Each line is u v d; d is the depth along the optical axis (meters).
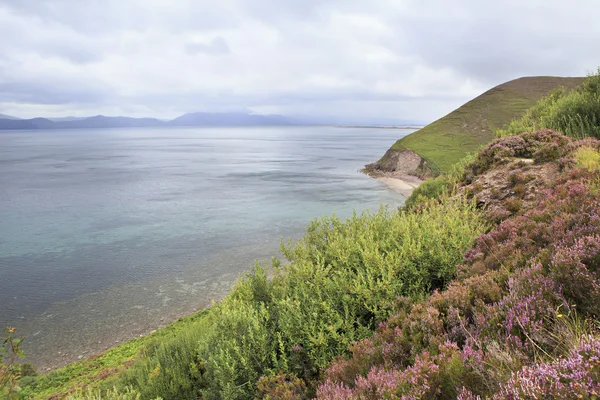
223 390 5.83
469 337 3.99
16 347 5.37
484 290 4.96
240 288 8.64
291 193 62.47
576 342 2.95
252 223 42.47
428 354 3.73
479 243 7.29
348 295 6.54
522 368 2.83
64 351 18.39
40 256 32.72
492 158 13.83
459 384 3.24
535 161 12.02
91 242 36.56
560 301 3.84
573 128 14.37
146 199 59.00
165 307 22.64
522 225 6.90
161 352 9.52
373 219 10.60
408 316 5.18
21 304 23.67
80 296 24.64
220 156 157.00
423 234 8.02
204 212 48.94
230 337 6.66
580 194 6.89
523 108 109.00
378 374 4.02
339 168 103.25
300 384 5.33
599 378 2.31
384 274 6.62
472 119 107.94
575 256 4.10
